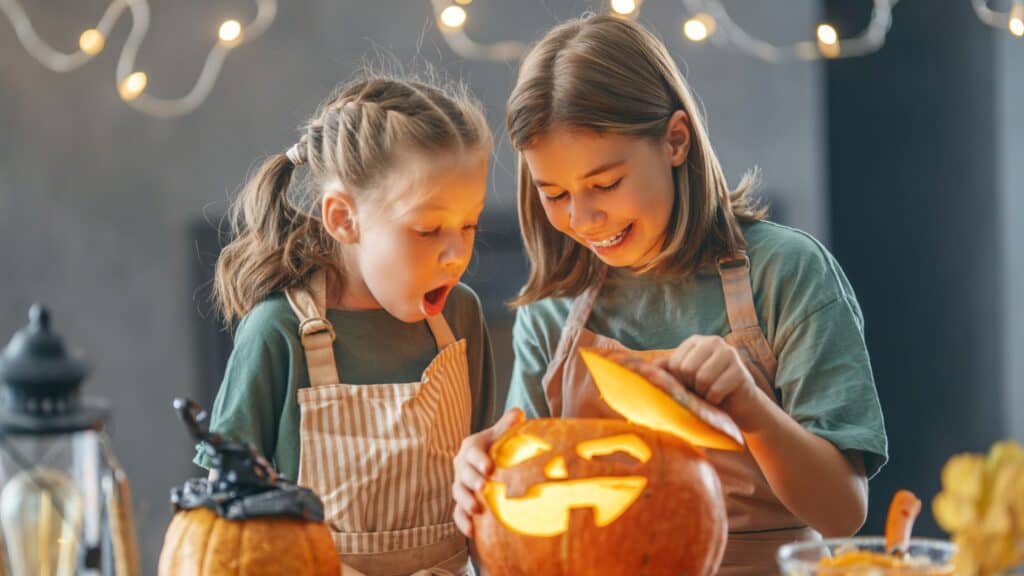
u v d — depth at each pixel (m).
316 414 1.38
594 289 1.61
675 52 3.92
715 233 1.55
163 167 3.89
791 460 1.33
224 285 1.50
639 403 1.15
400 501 1.38
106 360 3.92
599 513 1.13
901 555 1.06
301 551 1.12
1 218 3.89
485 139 1.40
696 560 1.15
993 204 3.83
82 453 1.07
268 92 3.88
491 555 1.17
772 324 1.52
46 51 3.87
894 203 4.02
